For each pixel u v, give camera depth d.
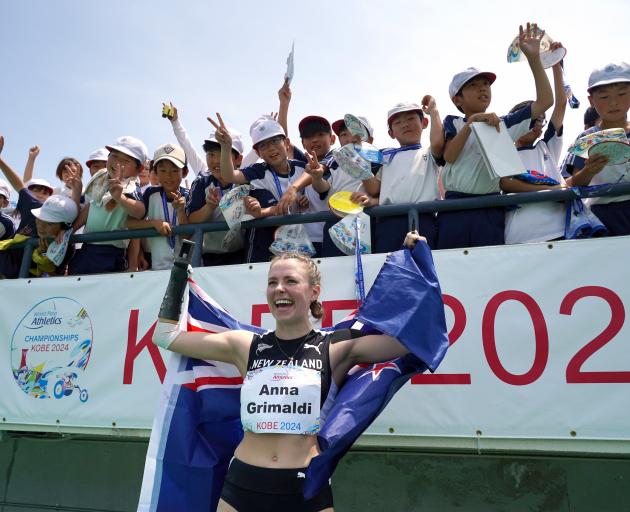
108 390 3.45
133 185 4.11
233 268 3.41
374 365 2.34
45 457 4.30
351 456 3.66
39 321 3.73
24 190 4.57
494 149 3.11
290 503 2.07
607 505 3.20
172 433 2.55
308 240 3.55
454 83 3.45
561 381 2.75
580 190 3.05
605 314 2.78
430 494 3.47
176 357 2.65
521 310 2.89
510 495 3.35
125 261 4.20
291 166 3.99
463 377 2.88
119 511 4.03
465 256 3.04
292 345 2.31
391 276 2.35
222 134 3.58
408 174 3.49
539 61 3.28
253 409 2.20
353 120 3.44
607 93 3.32
